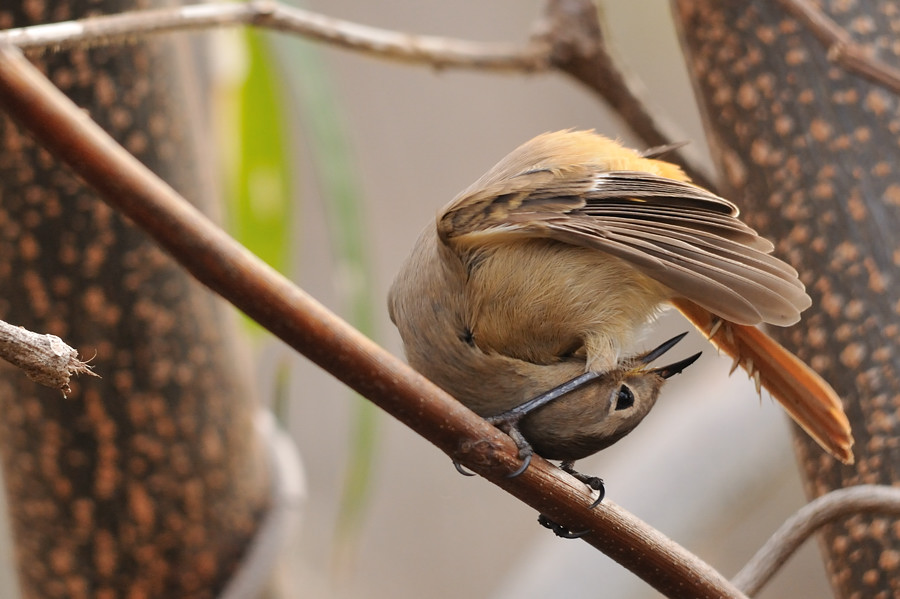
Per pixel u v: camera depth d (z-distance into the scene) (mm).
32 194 2855
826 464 2842
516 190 2814
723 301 2779
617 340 2814
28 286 2861
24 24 2852
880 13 2850
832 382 2838
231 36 2971
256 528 2883
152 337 2865
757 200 2850
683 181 2834
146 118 2867
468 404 2818
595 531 2779
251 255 2744
